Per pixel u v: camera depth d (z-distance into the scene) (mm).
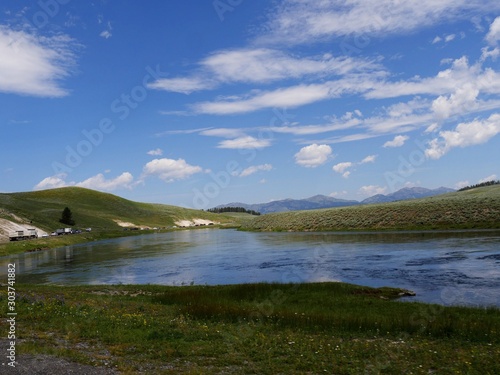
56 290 30203
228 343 14977
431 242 65312
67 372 10867
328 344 15156
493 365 12906
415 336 16922
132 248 93688
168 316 20500
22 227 134000
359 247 65625
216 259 61875
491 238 64875
